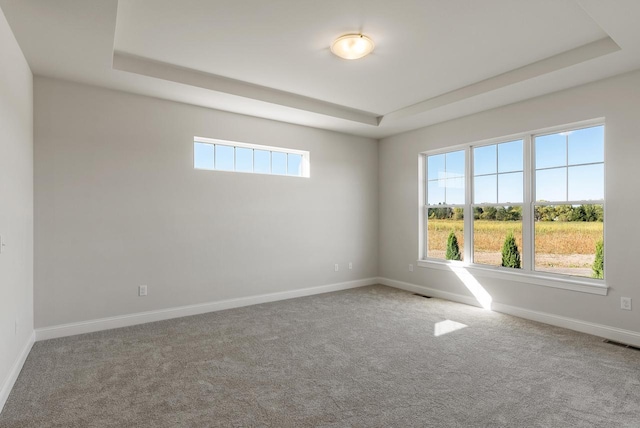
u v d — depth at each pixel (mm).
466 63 3311
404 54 3125
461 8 2420
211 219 4281
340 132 5488
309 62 3291
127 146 3727
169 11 2445
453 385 2432
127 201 3727
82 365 2730
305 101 4344
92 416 2057
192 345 3158
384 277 5875
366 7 2412
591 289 3424
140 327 3654
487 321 3852
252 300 4598
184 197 4082
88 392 2324
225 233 4391
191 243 4129
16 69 2594
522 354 2951
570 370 2648
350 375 2584
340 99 4336
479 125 4434
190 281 4125
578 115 3521
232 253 4445
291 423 1998
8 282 2340
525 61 3271
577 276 3654
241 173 4539
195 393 2320
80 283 3467
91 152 3529
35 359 2828
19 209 2672
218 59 3234
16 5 2180
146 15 2494
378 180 5980
